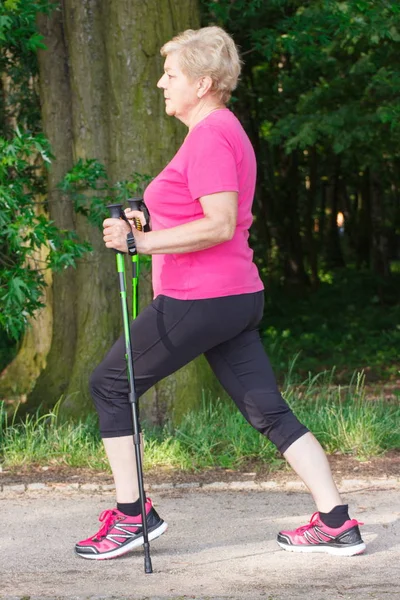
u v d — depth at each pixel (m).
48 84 11.64
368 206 35.53
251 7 14.87
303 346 21.22
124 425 5.75
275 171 30.91
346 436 9.39
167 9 10.41
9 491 8.05
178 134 10.56
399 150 21.86
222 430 9.55
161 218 5.60
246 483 8.18
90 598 5.00
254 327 5.81
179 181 5.47
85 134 10.80
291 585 5.20
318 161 33.22
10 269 10.26
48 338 14.80
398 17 15.41
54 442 9.45
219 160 5.36
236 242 5.57
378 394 14.66
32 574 5.58
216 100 5.65
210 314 5.50
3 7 9.28
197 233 5.32
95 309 10.84
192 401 10.25
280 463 8.76
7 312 9.48
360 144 20.61
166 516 7.09
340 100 18.88
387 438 9.53
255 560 5.75
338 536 5.75
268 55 15.38
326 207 42.28
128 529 5.84
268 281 29.58
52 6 10.30
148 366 5.63
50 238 9.34
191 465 8.76
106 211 9.95
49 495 7.90
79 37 10.81
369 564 5.59
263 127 28.33
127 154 10.42
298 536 5.89
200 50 5.54
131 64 10.37
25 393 14.66
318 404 10.78
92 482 8.27
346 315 25.92
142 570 5.59
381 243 31.69
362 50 18.50
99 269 10.84
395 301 28.70
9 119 12.98
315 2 16.30
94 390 5.76
